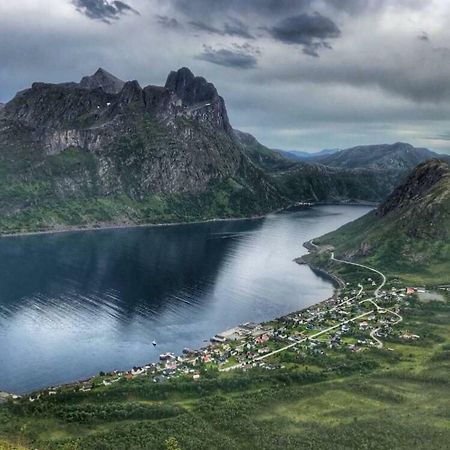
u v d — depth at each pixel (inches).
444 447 7258.9
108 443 7514.8
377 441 7480.3
